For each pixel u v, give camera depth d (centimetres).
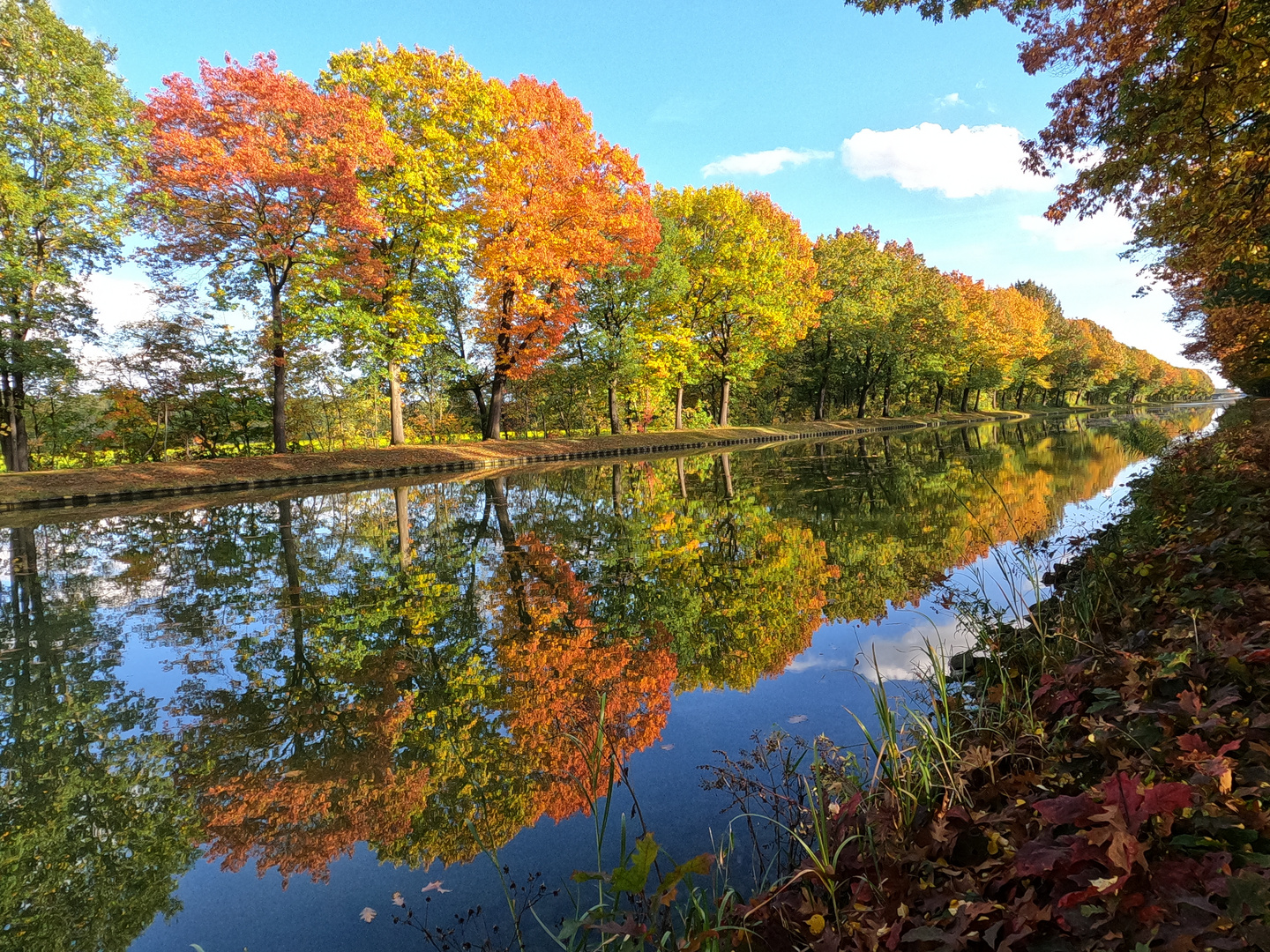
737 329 3441
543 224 2180
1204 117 538
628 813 287
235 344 2317
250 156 1672
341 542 977
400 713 407
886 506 1068
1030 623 411
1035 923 148
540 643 520
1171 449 1548
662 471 1894
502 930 224
